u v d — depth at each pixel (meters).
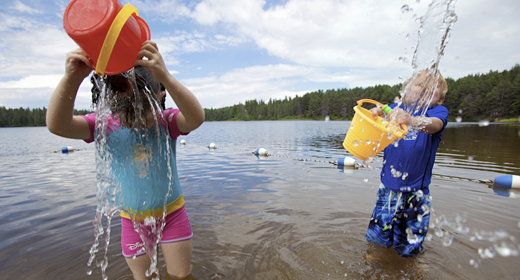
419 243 1.97
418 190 1.99
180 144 10.87
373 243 2.18
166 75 1.23
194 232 2.38
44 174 5.13
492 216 2.69
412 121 1.81
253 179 4.33
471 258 1.96
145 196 1.48
